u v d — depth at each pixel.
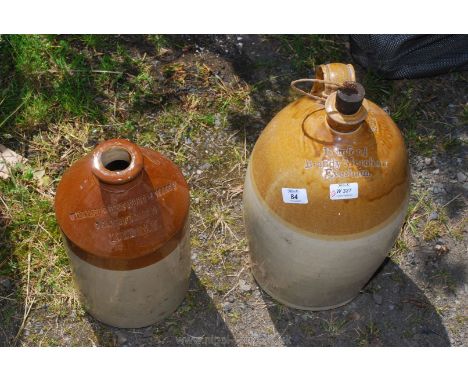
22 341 1.13
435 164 1.34
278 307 1.18
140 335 1.15
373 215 0.91
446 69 1.43
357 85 0.86
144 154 0.91
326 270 0.98
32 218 1.22
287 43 1.49
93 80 1.40
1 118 1.34
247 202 1.00
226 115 1.38
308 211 0.90
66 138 1.33
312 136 0.90
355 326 1.17
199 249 1.23
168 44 1.46
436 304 1.19
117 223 0.87
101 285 0.97
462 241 1.26
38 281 1.18
